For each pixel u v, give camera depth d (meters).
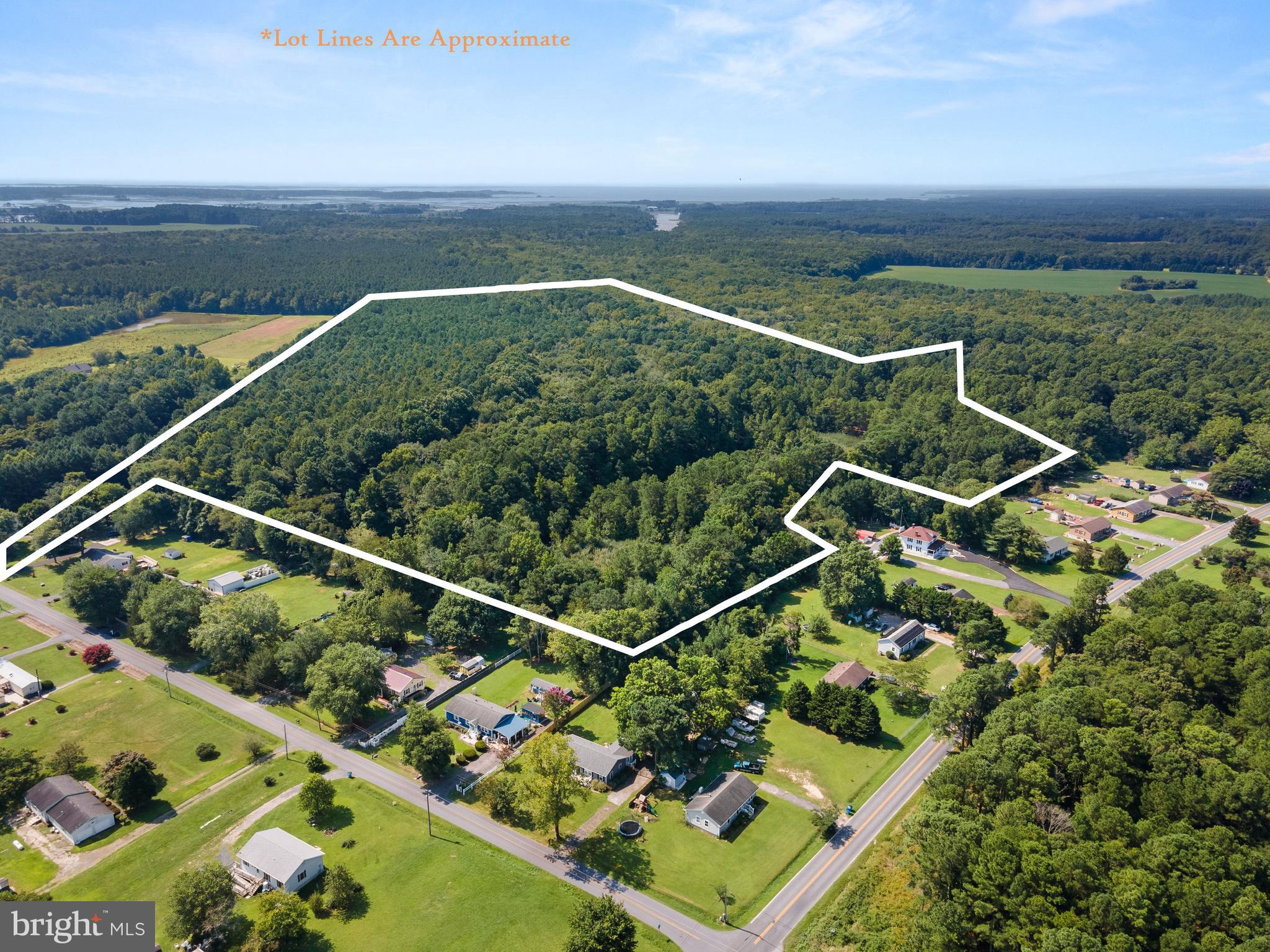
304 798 82.94
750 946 70.19
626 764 93.31
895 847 80.81
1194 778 74.56
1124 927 60.94
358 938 69.88
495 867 78.56
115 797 83.50
